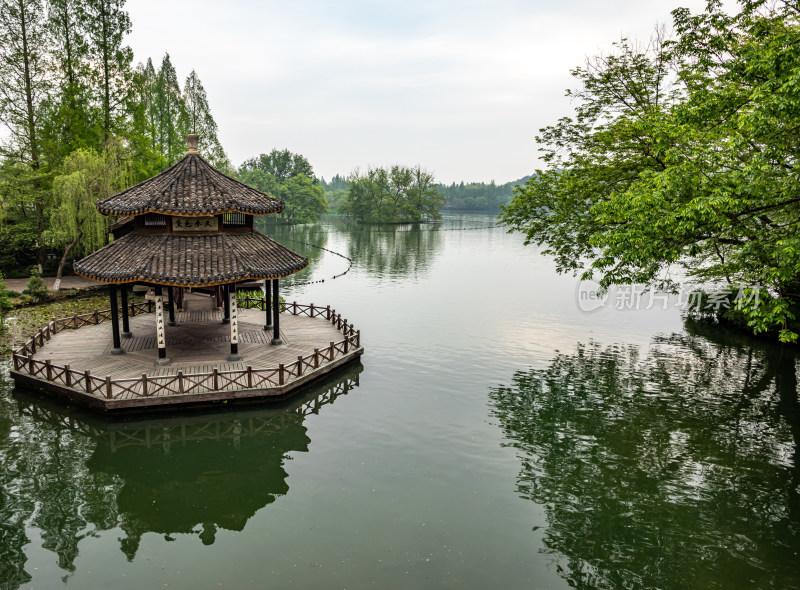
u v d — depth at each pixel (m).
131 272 18.16
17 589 10.02
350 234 101.62
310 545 11.33
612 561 11.03
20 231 39.59
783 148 12.70
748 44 14.52
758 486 14.20
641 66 20.56
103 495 13.63
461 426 17.61
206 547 11.37
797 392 21.06
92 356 20.78
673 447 16.42
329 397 19.97
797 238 12.19
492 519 12.40
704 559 11.17
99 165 37.16
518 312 35.62
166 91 59.09
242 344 22.86
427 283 47.50
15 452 15.56
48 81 40.22
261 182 127.25
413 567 10.63
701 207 12.41
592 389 21.33
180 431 17.17
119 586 10.12
